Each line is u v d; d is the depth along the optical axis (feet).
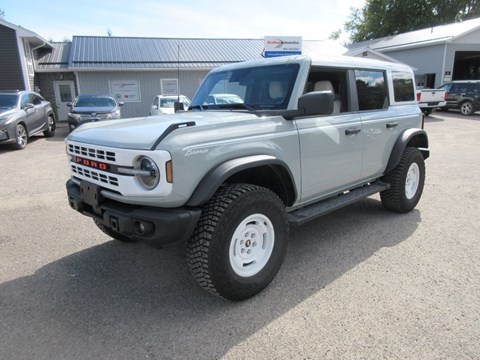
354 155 13.96
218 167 9.42
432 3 137.69
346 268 12.16
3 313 9.96
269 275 10.75
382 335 8.80
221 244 9.41
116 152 9.23
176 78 73.56
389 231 15.23
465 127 50.39
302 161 11.81
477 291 10.62
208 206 9.63
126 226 9.25
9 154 34.83
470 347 8.33
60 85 72.43
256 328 9.19
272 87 12.36
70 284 11.44
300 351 8.35
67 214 17.89
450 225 15.79
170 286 11.27
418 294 10.52
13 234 15.49
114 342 8.76
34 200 20.25
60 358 8.25
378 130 14.98
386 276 11.58
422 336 8.73
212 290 9.75
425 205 18.57
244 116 11.03
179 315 9.79
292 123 11.50
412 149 16.94
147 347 8.57
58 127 62.08
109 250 13.87
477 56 93.66
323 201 13.85
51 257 13.34
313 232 15.30
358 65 14.29
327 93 10.27
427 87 87.76
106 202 10.11
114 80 70.90
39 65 69.62
